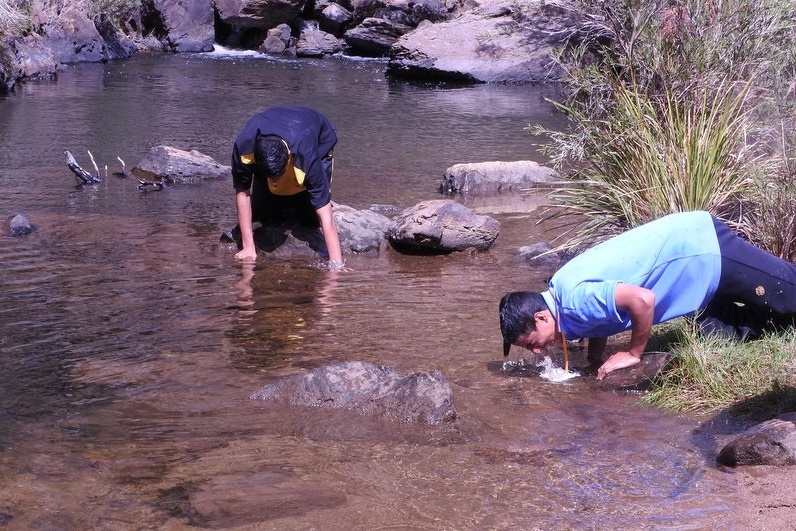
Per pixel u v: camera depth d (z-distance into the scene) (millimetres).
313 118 6961
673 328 4973
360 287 6262
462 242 7309
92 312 5570
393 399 4238
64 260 6719
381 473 3648
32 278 6246
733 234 4574
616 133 6578
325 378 4359
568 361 4906
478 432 4039
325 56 23000
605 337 4820
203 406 4277
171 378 4586
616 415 4211
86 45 20250
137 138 11992
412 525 3250
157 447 3857
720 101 6562
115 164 10484
